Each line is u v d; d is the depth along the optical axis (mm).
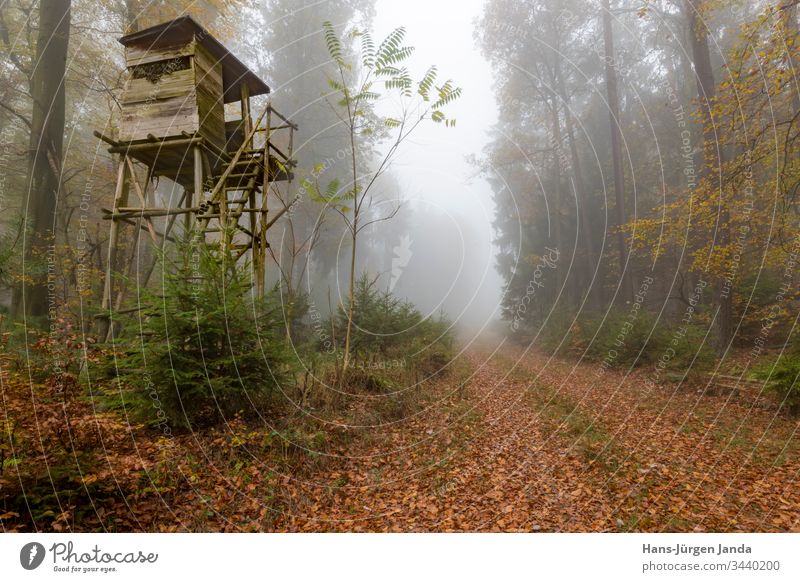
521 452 5750
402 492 4652
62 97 11391
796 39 7926
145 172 12836
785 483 4562
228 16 13500
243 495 4230
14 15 13789
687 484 4594
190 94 7895
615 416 7496
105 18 13094
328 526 3953
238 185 9578
